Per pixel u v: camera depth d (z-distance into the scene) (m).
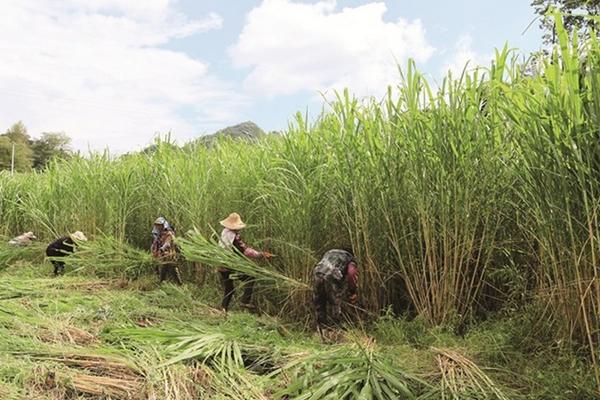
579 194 3.38
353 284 5.29
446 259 4.89
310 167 6.21
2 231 13.96
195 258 6.63
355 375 3.63
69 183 11.51
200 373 3.96
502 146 4.56
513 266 4.54
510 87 3.95
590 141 3.21
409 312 5.43
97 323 5.74
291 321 6.18
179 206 8.91
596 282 3.15
